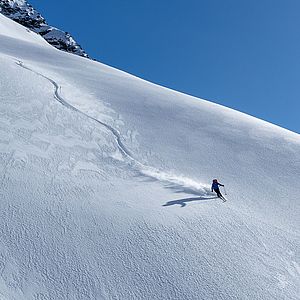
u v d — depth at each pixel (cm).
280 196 2073
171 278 1214
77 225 1379
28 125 2122
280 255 1468
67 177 1720
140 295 1126
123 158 2122
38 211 1407
